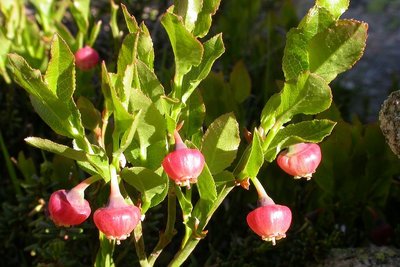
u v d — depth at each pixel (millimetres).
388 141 135
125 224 104
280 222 108
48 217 152
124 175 112
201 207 117
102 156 110
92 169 115
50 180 166
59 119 111
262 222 108
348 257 158
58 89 108
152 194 114
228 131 115
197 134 125
